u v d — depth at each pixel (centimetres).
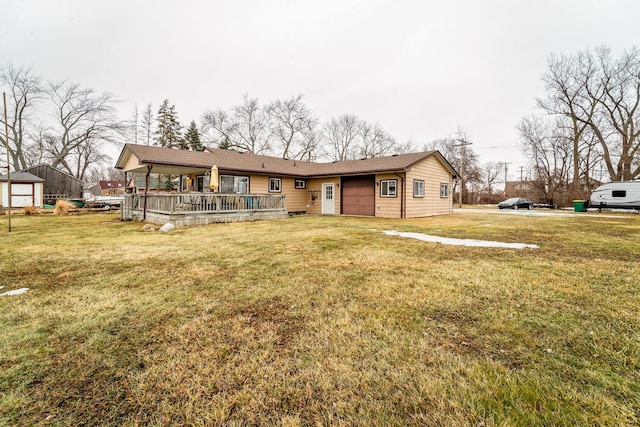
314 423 149
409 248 594
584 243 652
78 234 802
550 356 203
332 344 221
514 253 543
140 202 1197
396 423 147
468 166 3706
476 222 1173
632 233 823
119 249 586
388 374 185
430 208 1582
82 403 162
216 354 210
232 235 782
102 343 225
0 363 198
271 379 182
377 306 292
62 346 221
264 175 1580
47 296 325
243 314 277
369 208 1522
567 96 2325
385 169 1370
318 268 437
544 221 1220
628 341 221
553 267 438
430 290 337
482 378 179
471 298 312
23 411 156
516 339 226
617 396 162
